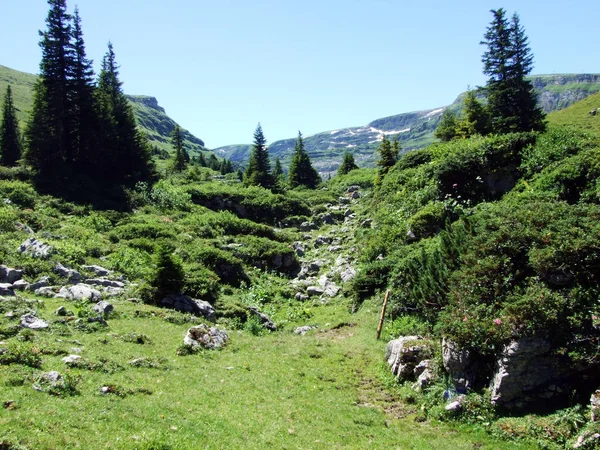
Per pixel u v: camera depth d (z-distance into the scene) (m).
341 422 15.38
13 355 13.73
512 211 21.86
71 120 56.19
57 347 15.83
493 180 35.50
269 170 79.62
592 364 15.00
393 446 13.98
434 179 38.91
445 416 16.34
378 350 23.56
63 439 9.77
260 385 17.42
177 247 39.25
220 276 37.19
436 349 19.50
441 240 25.59
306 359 22.36
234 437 12.30
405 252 32.12
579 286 16.70
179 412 13.12
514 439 14.47
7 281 24.28
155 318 23.59
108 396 12.99
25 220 37.38
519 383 15.84
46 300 22.50
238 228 50.56
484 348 16.83
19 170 50.16
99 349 17.05
